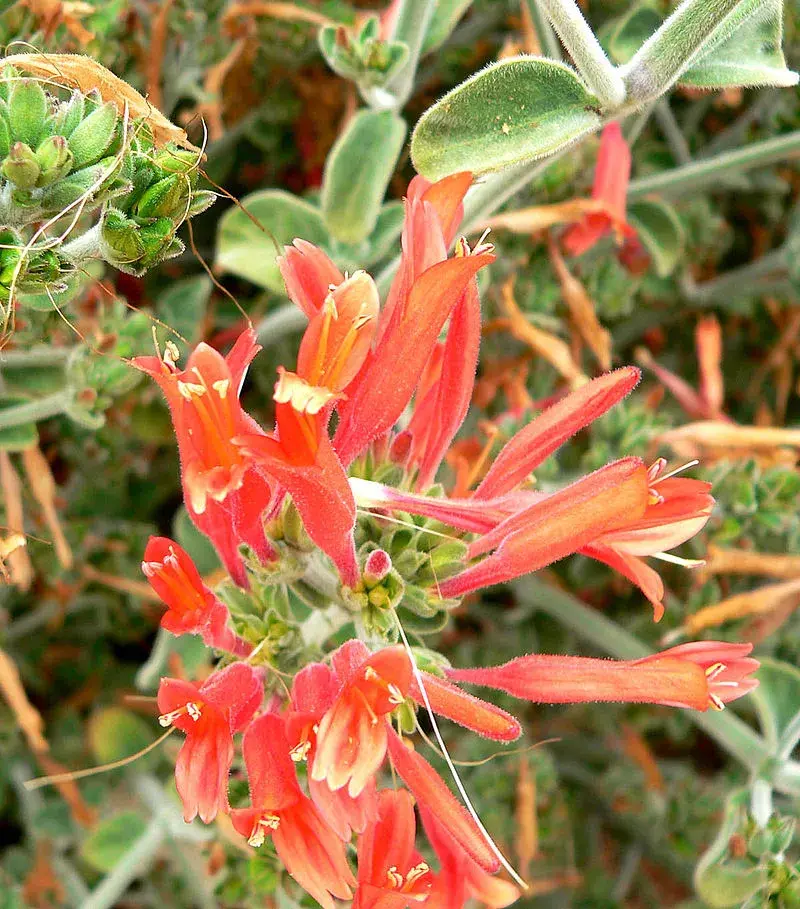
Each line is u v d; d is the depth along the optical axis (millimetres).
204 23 220
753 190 280
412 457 130
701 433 217
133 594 241
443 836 118
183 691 101
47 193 98
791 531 214
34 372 192
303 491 101
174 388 97
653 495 110
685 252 262
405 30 186
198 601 106
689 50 133
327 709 105
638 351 246
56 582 231
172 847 219
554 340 219
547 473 212
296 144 273
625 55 213
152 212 102
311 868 102
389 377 107
